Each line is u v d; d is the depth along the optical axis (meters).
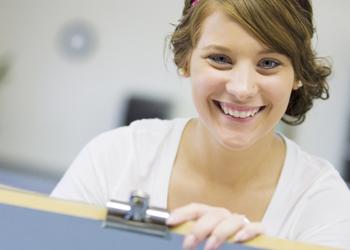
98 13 3.54
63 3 3.58
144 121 1.02
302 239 0.83
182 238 0.56
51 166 3.66
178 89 3.47
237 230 0.57
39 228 0.57
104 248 0.56
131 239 0.56
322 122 3.19
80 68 3.61
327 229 0.81
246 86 0.72
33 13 3.63
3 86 3.69
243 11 0.70
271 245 0.56
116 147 0.95
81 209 0.57
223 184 0.92
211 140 0.87
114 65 3.56
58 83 3.64
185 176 0.93
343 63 3.19
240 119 0.77
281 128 2.96
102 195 0.91
